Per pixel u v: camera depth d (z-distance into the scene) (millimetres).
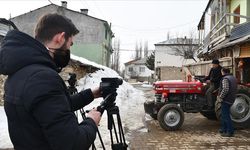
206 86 10141
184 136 8844
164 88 10094
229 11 17156
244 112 9625
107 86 2443
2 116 9805
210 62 11922
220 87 9000
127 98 18844
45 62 2014
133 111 13781
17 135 1959
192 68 16016
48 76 1907
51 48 2158
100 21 39219
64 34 2158
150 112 10406
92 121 2117
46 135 1846
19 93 1896
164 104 10000
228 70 8719
